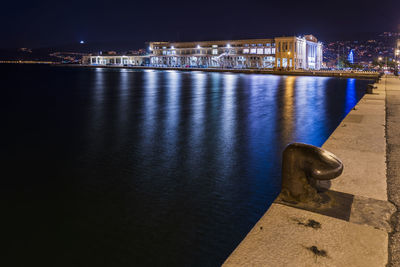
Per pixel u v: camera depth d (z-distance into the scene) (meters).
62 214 7.10
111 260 5.44
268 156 11.00
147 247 5.77
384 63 141.00
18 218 6.93
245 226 6.42
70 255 5.60
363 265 2.56
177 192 8.15
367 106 12.73
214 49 146.38
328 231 3.03
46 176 9.55
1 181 9.17
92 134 15.41
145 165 10.39
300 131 15.05
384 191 3.98
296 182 3.60
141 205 7.46
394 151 5.95
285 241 2.90
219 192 8.05
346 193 3.91
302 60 131.12
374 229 3.06
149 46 173.12
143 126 17.19
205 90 42.50
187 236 6.10
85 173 9.77
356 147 6.26
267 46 129.62
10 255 5.62
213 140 13.52
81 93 40.09
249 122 17.70
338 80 66.75
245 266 2.61
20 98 34.38
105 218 6.88
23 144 13.60
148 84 57.03
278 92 38.53
